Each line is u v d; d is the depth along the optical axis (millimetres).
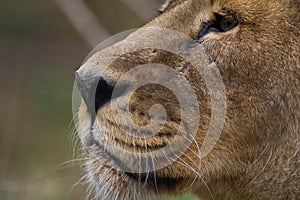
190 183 13375
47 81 26281
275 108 12891
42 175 20031
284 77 12828
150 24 13648
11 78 27219
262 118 12945
